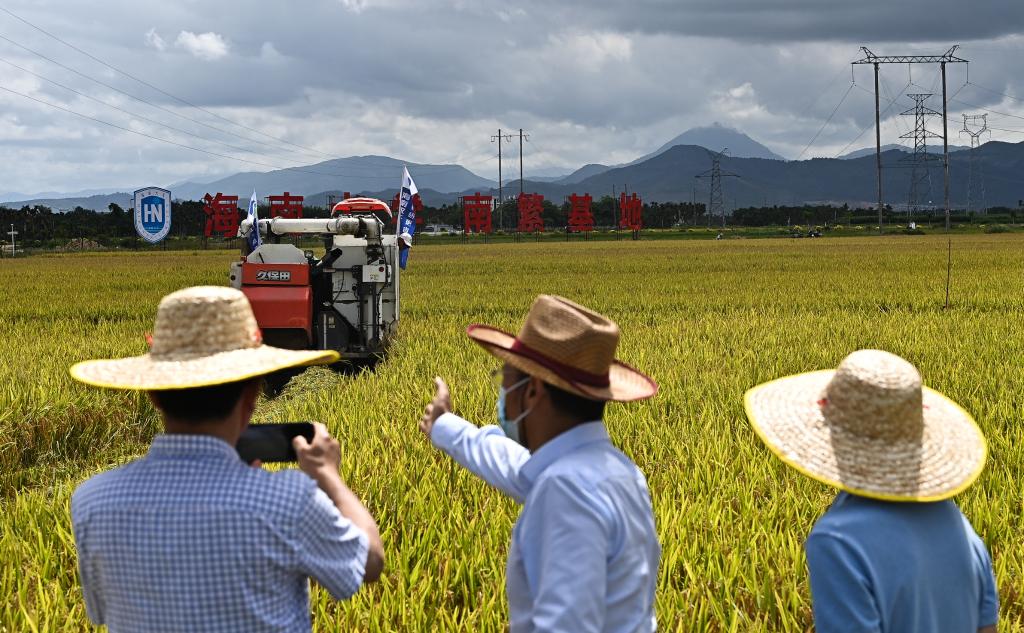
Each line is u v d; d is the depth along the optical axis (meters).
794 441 2.50
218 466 2.32
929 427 2.53
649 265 47.09
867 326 18.09
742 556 5.35
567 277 38.22
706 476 6.96
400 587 4.80
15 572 5.25
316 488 2.40
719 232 125.25
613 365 2.96
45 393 10.43
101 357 14.48
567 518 2.36
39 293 31.02
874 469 2.39
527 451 2.89
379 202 16.38
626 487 2.49
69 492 7.20
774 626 4.58
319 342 14.58
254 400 2.56
